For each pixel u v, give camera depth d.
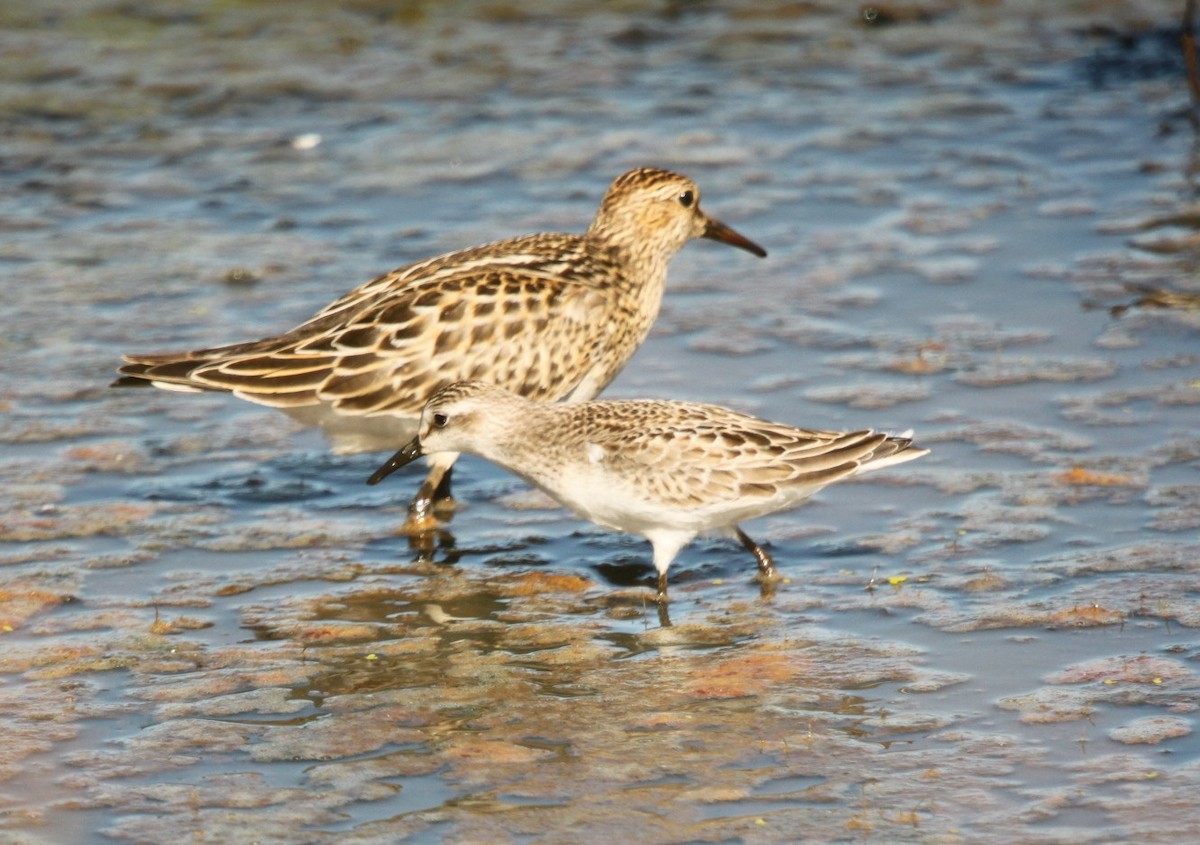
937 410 14.88
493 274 13.64
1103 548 12.60
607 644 11.63
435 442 12.60
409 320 13.23
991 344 16.08
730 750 10.24
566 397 14.15
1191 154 20.28
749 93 22.70
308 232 18.84
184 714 10.73
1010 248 18.17
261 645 11.62
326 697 10.96
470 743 10.38
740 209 19.38
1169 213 18.81
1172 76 22.59
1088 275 17.44
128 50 23.36
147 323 16.72
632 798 9.75
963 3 25.41
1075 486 13.51
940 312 16.83
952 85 22.75
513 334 13.49
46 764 10.14
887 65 23.50
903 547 12.81
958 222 18.84
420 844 9.33
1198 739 10.19
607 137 21.33
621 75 23.25
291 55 23.45
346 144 21.08
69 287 17.52
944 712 10.59
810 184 20.02
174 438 14.82
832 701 10.77
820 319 16.80
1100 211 18.95
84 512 13.48
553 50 24.00
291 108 22.02
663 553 12.23
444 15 24.92
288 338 13.30
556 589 12.48
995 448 14.18
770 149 20.97
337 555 12.98
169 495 13.84
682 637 11.70
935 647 11.39
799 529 13.23
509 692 11.00
